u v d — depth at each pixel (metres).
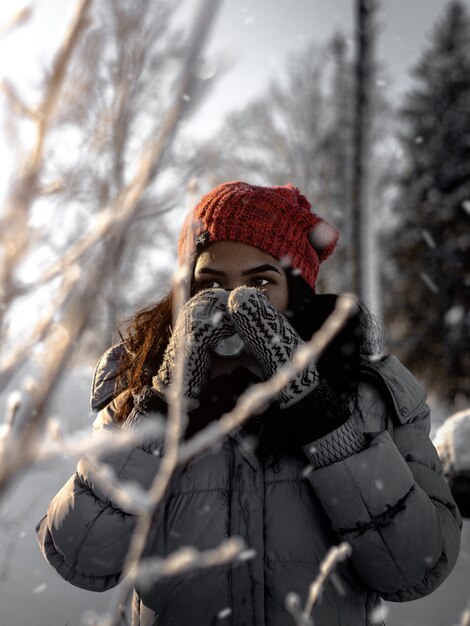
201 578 1.35
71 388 4.58
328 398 1.40
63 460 3.01
